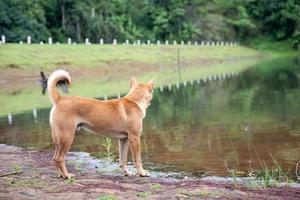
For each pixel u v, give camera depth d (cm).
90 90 2723
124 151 873
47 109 2020
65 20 6022
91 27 6062
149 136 1357
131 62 4578
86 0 6222
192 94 2492
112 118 827
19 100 2370
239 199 677
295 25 7850
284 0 8012
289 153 1104
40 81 3288
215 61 5819
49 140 1342
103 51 4706
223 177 911
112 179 830
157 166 1007
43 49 4178
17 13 5319
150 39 6938
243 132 1377
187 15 7338
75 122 803
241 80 3281
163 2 7269
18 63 3588
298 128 1407
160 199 662
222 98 2264
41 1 5972
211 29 7400
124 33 6444
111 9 6644
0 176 822
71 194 684
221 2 7944
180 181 834
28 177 819
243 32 7769
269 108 1861
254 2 8238
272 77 3428
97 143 1273
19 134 1448
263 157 1073
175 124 1556
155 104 2116
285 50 7650
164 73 4166
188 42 6544
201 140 1282
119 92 2572
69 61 4012
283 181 866
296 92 2402
